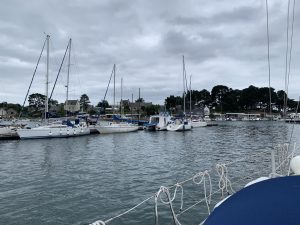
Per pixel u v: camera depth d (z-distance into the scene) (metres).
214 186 14.23
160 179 17.00
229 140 42.25
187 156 26.39
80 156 26.30
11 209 11.99
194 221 9.95
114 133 50.91
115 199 13.16
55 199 13.23
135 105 133.88
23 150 30.14
